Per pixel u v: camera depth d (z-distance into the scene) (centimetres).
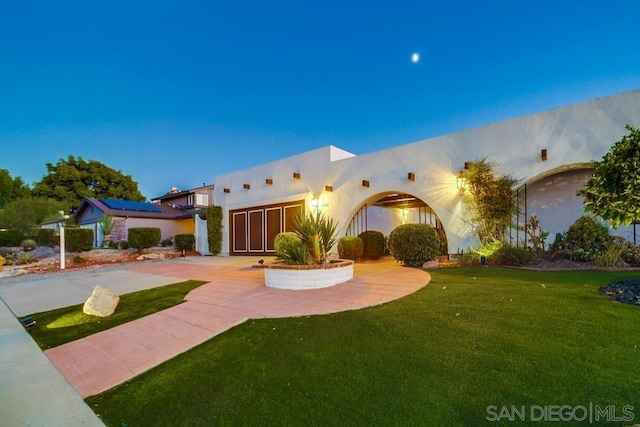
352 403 241
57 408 277
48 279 1030
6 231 1844
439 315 399
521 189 907
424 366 280
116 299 586
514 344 304
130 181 3262
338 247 1153
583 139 771
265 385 280
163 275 993
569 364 261
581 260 730
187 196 2712
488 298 457
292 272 645
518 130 870
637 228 750
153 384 308
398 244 903
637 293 420
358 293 562
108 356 385
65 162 2928
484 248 859
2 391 309
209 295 637
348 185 1256
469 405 224
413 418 217
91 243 1670
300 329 396
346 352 323
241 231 1698
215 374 311
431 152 1038
